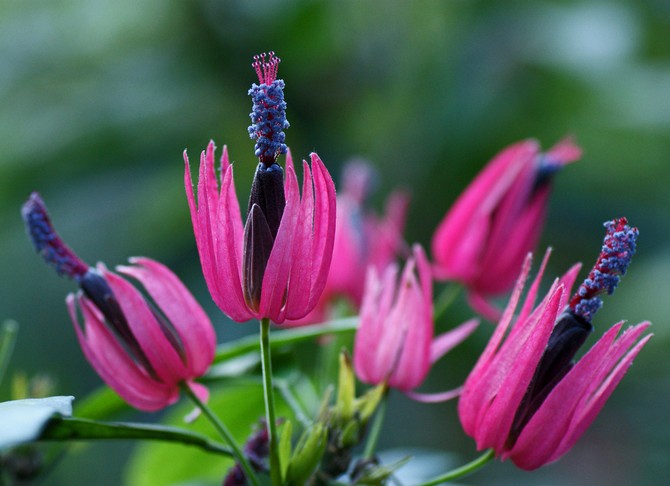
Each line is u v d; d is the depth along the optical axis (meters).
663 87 0.92
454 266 0.59
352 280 0.59
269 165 0.46
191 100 0.89
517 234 0.58
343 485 0.50
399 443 0.94
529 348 0.47
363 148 0.90
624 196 0.94
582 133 0.92
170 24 0.92
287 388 0.56
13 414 0.45
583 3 0.93
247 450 0.51
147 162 0.88
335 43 0.89
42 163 0.88
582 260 0.93
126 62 0.93
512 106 0.89
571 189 0.93
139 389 0.50
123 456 0.97
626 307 0.94
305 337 0.55
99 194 0.90
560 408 0.47
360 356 0.51
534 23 0.90
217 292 0.47
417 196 0.89
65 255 0.50
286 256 0.46
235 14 0.89
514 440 0.48
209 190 0.46
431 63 0.89
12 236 0.93
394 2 0.89
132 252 0.91
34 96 0.92
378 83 0.90
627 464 0.95
